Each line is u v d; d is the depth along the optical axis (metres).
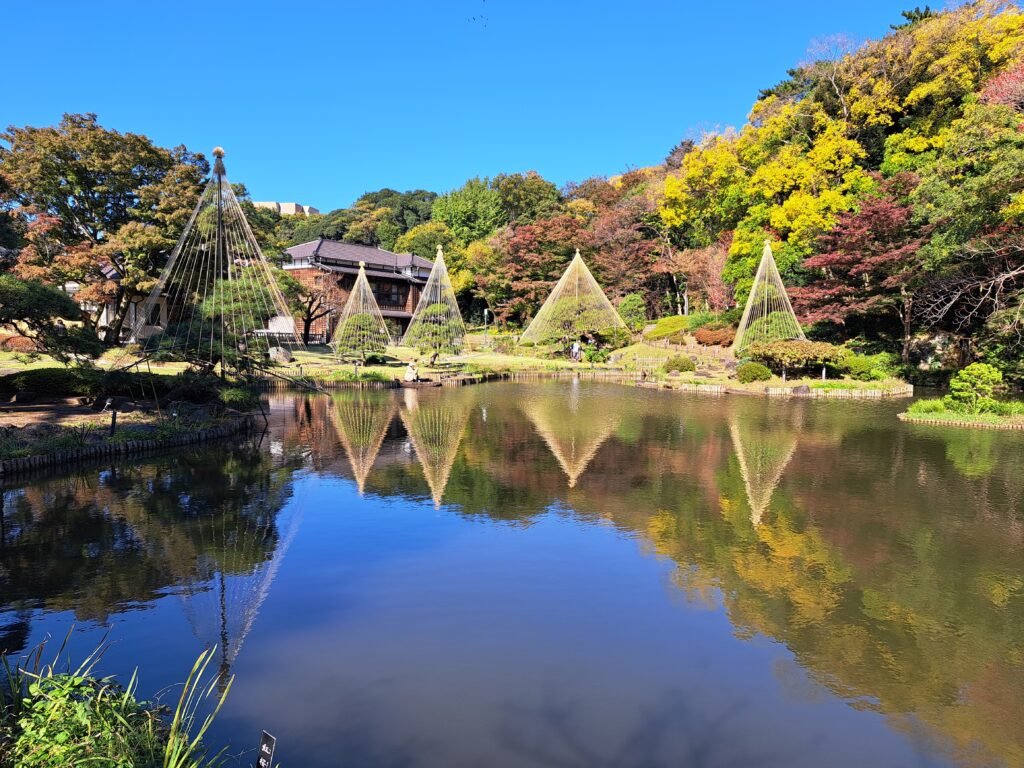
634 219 54.72
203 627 5.66
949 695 4.71
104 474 11.34
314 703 4.50
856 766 3.93
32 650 5.18
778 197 40.03
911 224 29.48
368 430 16.39
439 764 3.86
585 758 3.94
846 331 35.00
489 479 11.25
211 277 21.02
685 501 9.84
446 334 35.31
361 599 6.29
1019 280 24.45
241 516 8.94
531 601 6.25
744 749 4.07
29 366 20.31
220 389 16.91
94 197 31.47
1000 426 16.62
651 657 5.20
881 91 36.22
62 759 3.05
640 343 44.78
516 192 72.25
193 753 3.81
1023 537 8.10
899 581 6.74
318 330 48.53
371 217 82.75
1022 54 31.00
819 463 12.52
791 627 5.73
